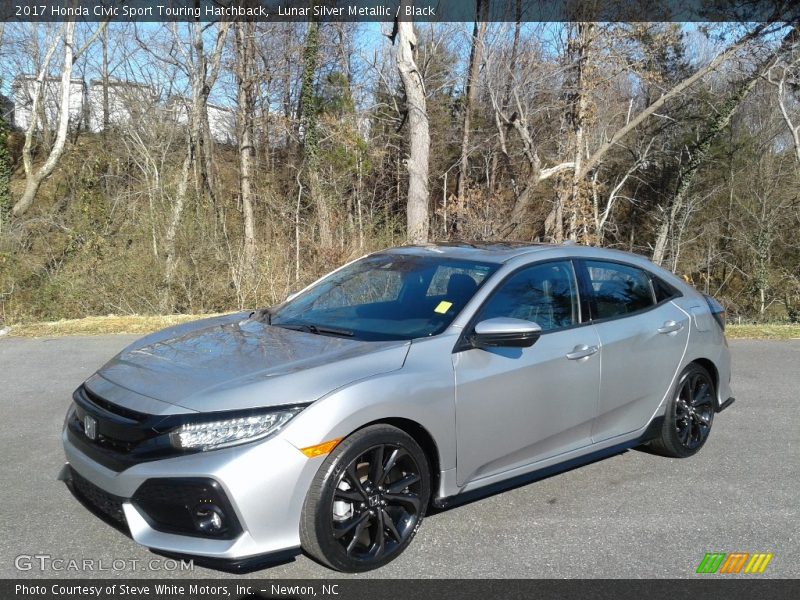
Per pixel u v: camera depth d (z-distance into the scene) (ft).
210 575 11.36
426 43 94.22
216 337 13.94
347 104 93.25
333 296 15.64
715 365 18.12
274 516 10.46
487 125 84.74
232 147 102.53
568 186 64.23
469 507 14.29
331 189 64.80
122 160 85.56
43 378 24.04
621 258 16.89
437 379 12.25
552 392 14.01
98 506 11.46
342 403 11.04
